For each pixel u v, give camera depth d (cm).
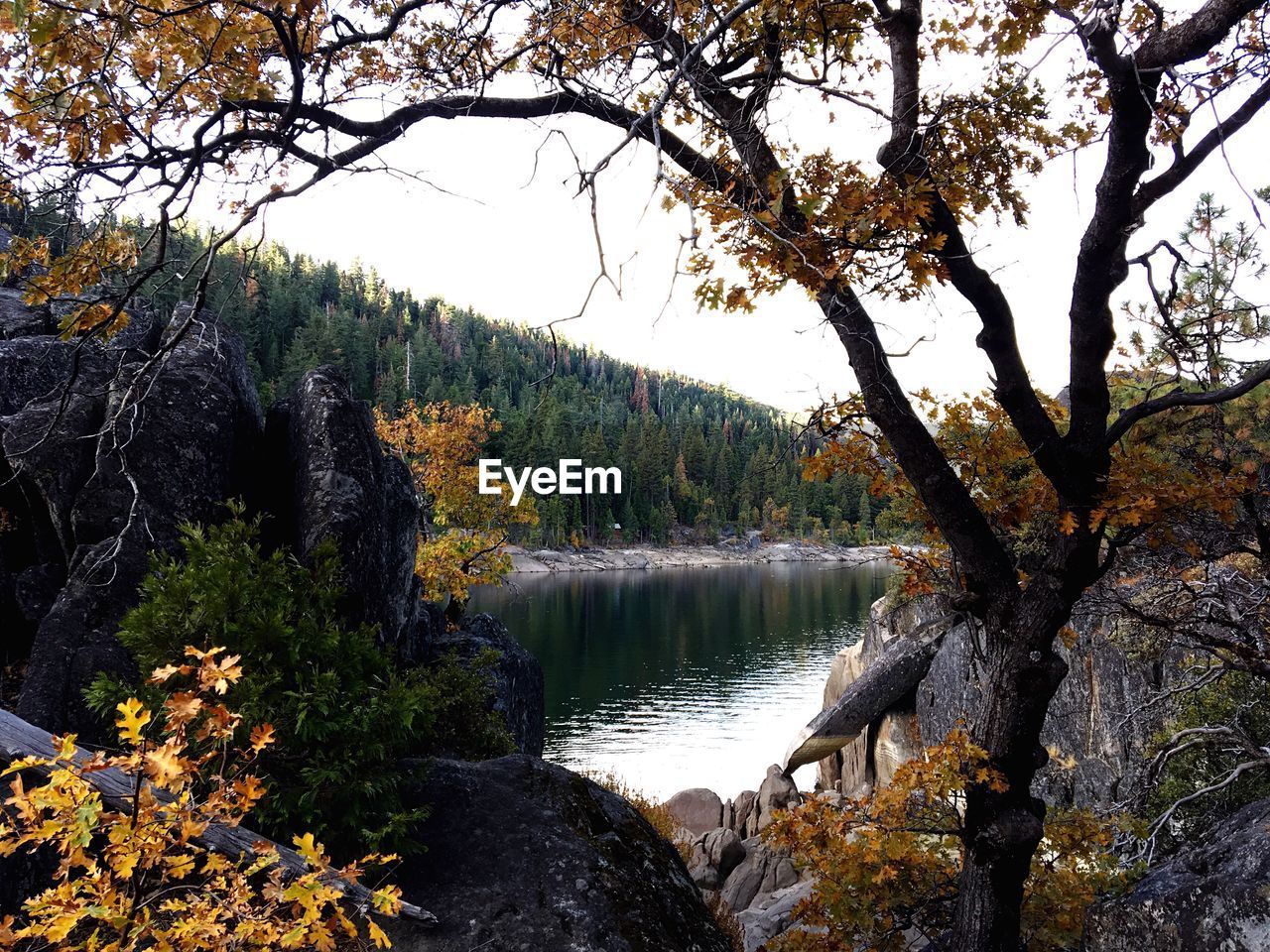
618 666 4584
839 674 2486
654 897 616
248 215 351
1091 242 479
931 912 614
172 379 863
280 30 327
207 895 291
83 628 673
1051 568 546
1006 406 537
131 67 345
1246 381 463
